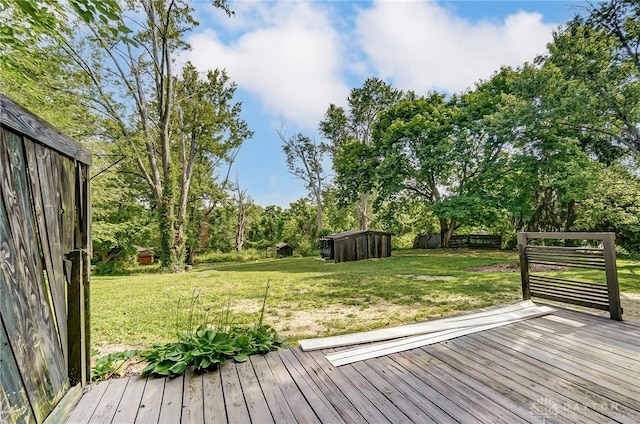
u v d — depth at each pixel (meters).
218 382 2.10
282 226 28.30
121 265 14.41
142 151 13.16
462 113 14.27
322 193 25.06
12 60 3.30
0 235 1.24
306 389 1.99
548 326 3.05
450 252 14.60
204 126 15.53
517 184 12.86
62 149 1.75
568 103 8.50
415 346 2.66
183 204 14.44
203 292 6.65
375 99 20.97
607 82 8.20
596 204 10.21
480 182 13.88
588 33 8.36
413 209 19.08
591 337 2.72
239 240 27.84
